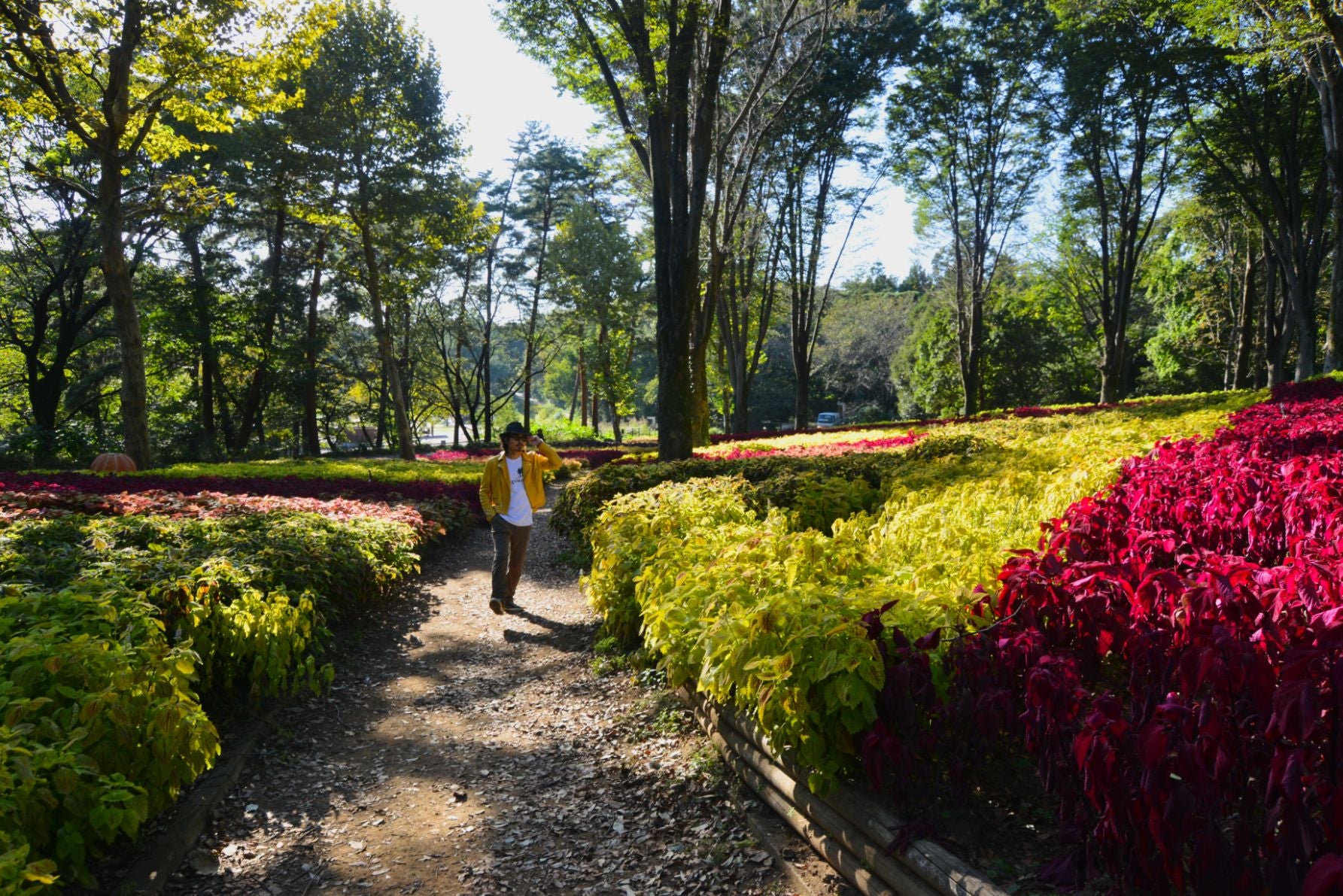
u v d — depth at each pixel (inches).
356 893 114.3
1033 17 1137.4
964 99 1226.0
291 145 1018.1
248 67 695.1
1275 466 181.5
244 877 118.3
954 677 105.9
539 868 120.1
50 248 1116.5
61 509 309.1
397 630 262.7
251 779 150.0
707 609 142.8
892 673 102.7
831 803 110.6
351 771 156.0
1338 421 273.9
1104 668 132.9
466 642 249.0
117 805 105.9
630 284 1685.5
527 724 178.7
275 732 171.2
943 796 108.7
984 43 1173.1
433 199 1074.1
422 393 2053.4
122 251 706.2
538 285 1769.2
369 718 185.3
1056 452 316.8
